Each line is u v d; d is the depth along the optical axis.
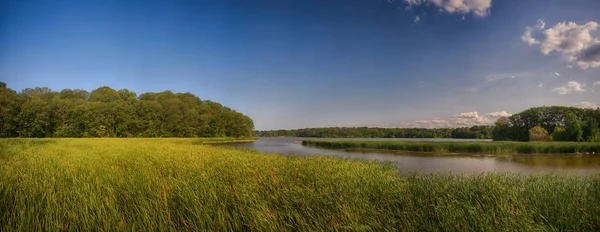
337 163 12.11
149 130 71.56
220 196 5.45
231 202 5.14
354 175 8.42
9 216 4.44
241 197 5.29
